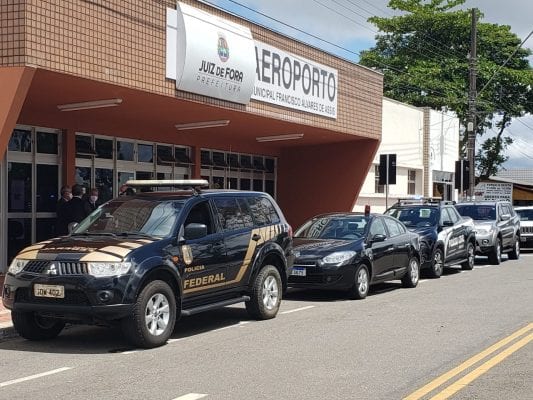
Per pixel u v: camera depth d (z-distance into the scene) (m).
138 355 8.03
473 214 21.86
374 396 6.21
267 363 7.57
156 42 13.24
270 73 16.75
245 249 9.97
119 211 9.39
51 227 15.34
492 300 12.66
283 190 23.95
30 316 8.64
